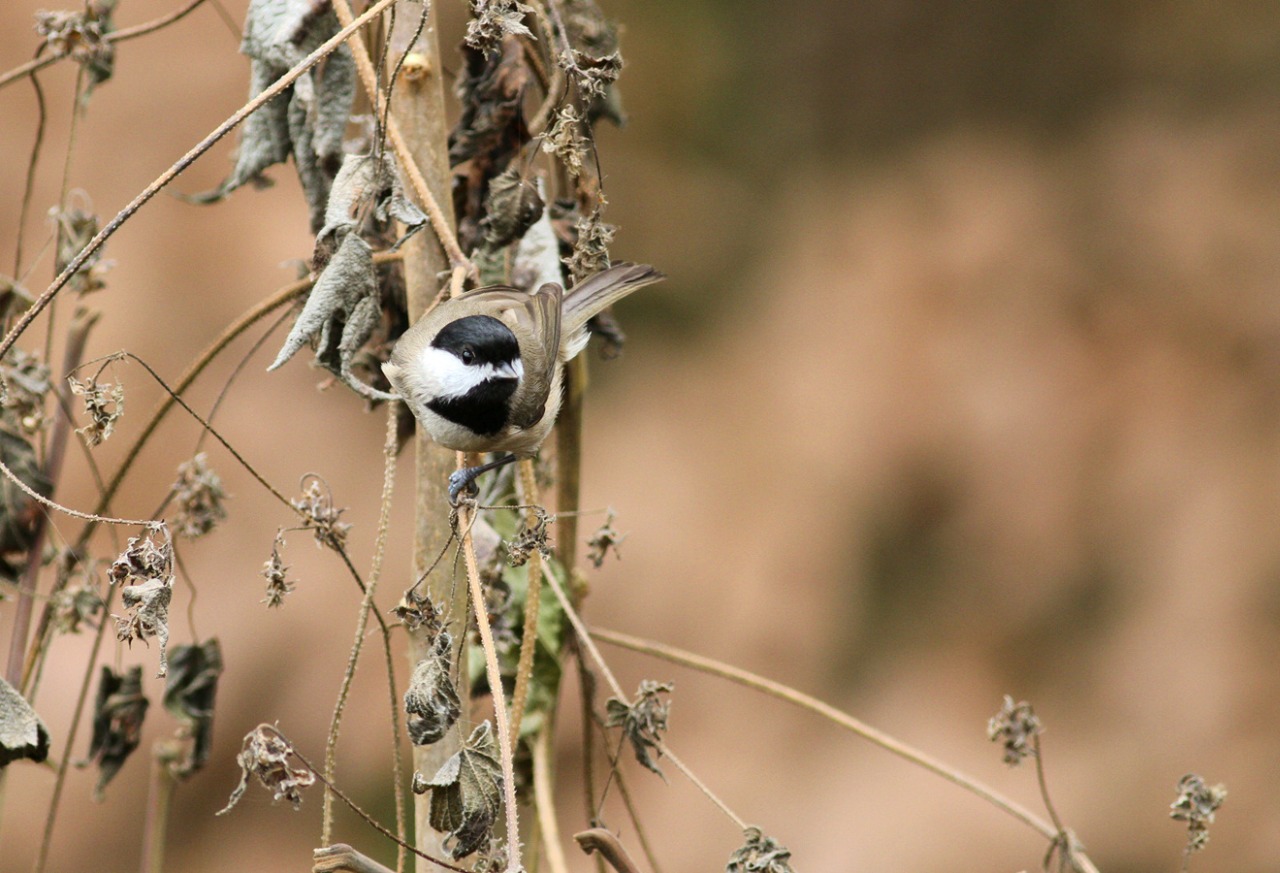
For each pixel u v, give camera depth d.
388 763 11.03
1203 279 14.26
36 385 5.30
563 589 5.84
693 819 11.83
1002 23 15.94
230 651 10.96
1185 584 13.02
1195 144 15.02
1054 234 14.80
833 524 13.52
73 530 8.66
